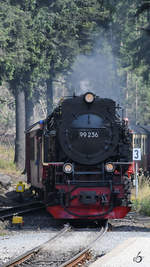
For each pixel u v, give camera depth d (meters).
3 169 125.12
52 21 120.81
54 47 122.25
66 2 123.88
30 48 116.00
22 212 63.44
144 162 111.31
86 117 56.03
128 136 57.12
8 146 169.25
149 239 26.89
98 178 56.28
